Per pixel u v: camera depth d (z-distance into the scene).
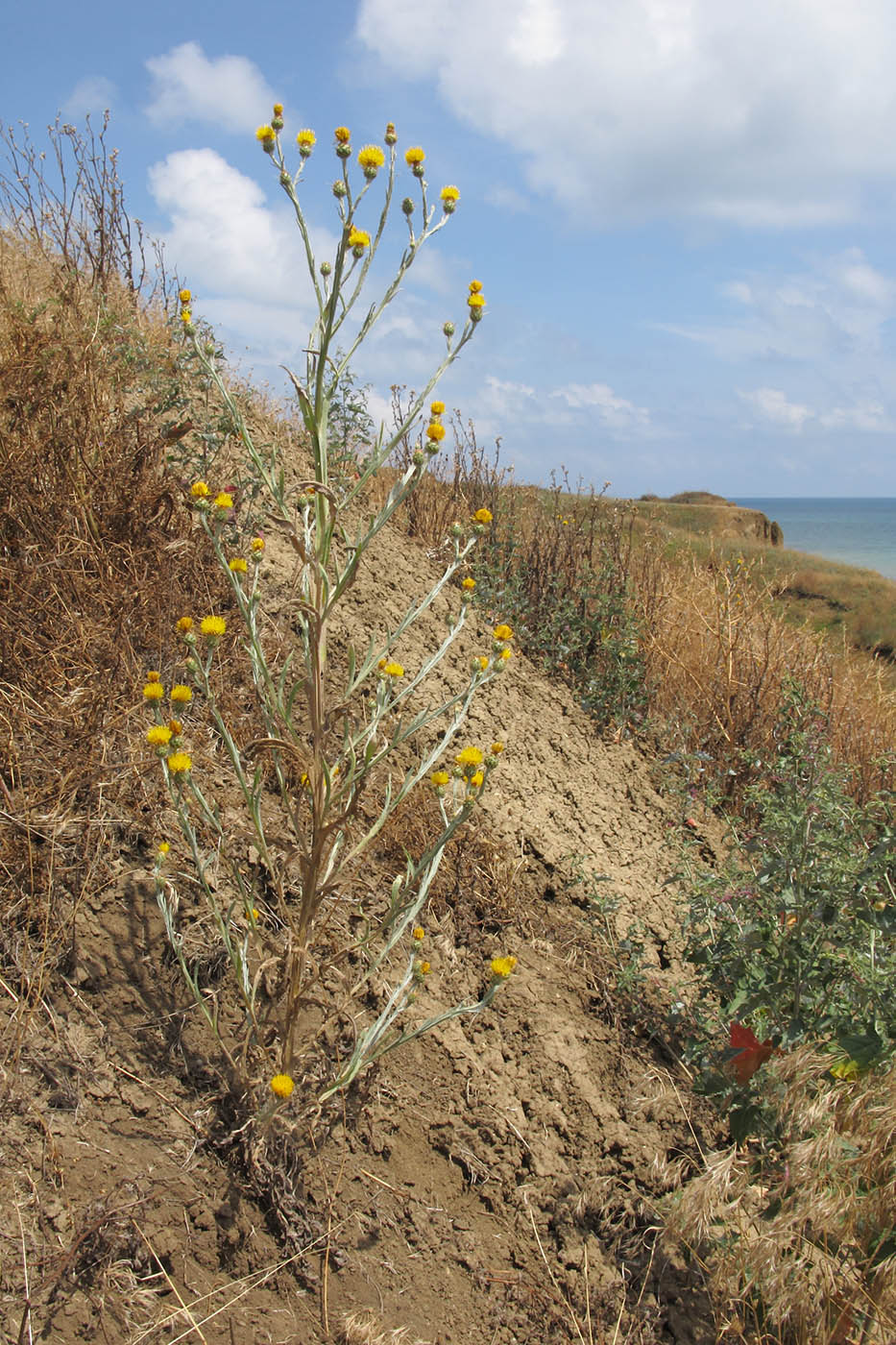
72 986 2.17
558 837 3.79
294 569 3.79
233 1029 2.28
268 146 1.85
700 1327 2.19
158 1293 1.79
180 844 2.53
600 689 5.11
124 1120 2.01
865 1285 1.89
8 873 2.25
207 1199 1.95
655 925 3.59
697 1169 2.59
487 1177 2.36
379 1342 1.86
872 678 6.98
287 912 2.20
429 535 5.71
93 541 3.11
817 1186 1.96
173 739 2.00
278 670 3.25
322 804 2.02
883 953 2.73
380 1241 2.10
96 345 4.02
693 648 6.03
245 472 3.93
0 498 3.08
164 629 2.97
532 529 6.39
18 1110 1.92
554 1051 2.77
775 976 2.78
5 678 2.66
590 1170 2.48
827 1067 2.19
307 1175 2.12
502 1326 2.08
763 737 5.21
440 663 4.36
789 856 2.80
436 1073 2.52
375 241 1.86
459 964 2.90
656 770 4.81
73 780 2.46
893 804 3.12
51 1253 1.73
